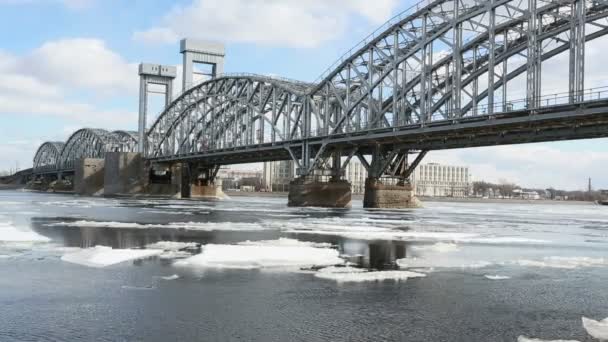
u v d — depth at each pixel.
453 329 14.05
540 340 13.20
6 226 38.06
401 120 69.00
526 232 44.34
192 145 129.12
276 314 15.16
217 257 23.98
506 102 54.56
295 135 89.56
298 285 18.83
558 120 50.78
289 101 90.56
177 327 13.86
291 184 85.69
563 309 16.33
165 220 48.09
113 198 122.12
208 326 13.98
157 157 139.50
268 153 100.69
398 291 18.22
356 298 17.11
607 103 46.44
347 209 78.81
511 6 55.88
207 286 18.48
